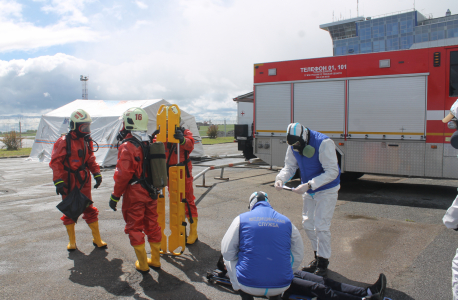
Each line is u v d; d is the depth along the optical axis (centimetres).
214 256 428
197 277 370
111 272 381
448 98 670
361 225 540
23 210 654
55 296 327
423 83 693
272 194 779
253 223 268
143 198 371
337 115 789
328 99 799
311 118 823
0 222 573
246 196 756
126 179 357
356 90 765
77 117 421
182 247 421
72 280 361
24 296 327
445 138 675
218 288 345
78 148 429
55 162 411
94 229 452
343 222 557
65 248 454
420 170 704
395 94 721
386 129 734
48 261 411
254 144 907
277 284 258
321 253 366
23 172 1195
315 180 353
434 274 367
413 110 704
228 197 748
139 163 370
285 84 855
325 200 367
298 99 838
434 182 927
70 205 409
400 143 720
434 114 683
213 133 3450
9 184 945
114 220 582
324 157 360
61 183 412
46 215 618
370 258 414
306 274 330
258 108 898
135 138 369
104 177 1060
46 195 795
